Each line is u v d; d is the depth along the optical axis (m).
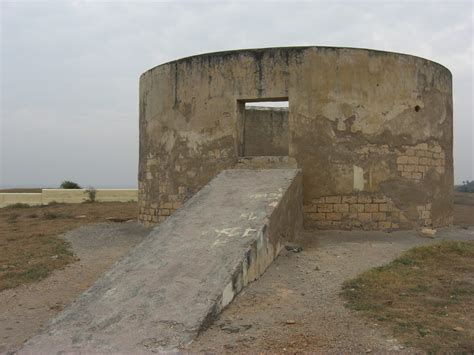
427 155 10.80
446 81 11.59
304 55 9.95
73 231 12.91
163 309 5.39
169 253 6.62
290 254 7.98
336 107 9.90
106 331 5.13
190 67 10.75
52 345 4.98
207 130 10.47
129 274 6.24
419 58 10.70
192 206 8.10
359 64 10.03
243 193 8.38
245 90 10.17
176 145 10.97
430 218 10.83
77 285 7.70
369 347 4.61
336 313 5.55
